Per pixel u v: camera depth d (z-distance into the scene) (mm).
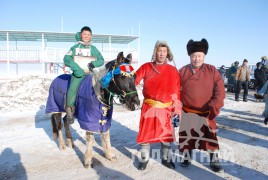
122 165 4387
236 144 5438
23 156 4848
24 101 10805
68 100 4230
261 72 11445
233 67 14797
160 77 3994
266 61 11844
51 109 4992
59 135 5215
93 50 4590
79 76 4176
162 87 3979
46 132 6531
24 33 19953
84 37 4500
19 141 5762
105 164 4430
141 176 3959
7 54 19766
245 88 11727
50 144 5547
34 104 10547
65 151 5113
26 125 7305
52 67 21312
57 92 4855
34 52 20828
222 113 8891
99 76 3830
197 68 4027
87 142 4281
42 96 11883
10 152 5059
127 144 5508
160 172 4098
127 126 7070
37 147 5355
